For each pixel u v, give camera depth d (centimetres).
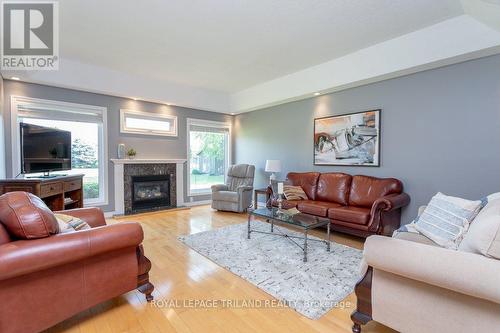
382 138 376
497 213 136
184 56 386
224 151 661
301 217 308
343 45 349
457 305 122
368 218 314
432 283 121
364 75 362
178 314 180
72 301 154
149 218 460
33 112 396
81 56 388
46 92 405
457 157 307
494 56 279
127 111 494
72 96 430
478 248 119
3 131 362
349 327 167
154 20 283
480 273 108
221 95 607
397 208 335
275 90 501
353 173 414
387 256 134
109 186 477
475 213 181
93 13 268
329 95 444
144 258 191
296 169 507
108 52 372
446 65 311
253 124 603
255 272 242
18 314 135
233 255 283
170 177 552
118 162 477
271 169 496
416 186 343
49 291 145
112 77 449
